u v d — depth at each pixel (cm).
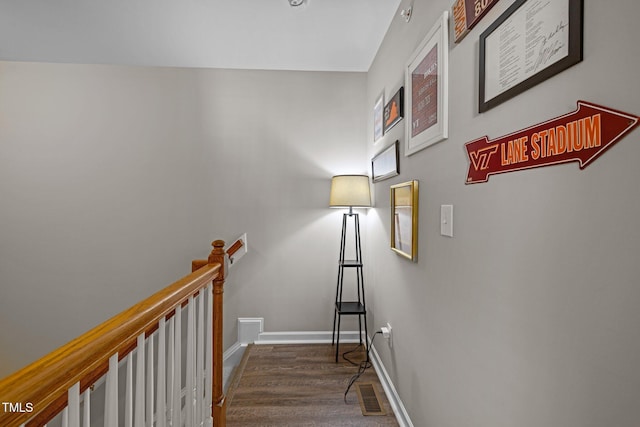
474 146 107
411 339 169
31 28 231
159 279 293
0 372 283
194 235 295
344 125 301
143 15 216
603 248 60
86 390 84
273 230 300
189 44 254
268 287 299
